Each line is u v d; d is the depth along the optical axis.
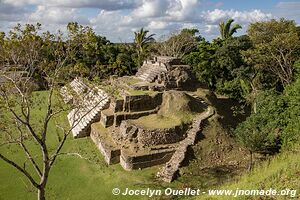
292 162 13.97
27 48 14.22
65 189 19.30
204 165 20.78
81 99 15.61
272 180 12.83
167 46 51.59
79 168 21.41
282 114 19.58
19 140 14.81
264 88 37.34
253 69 38.22
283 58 34.97
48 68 14.76
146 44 53.47
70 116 28.23
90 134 26.06
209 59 39.56
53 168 21.36
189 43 51.69
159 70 29.70
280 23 37.38
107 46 48.00
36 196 18.67
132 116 24.44
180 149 21.55
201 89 29.64
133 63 49.00
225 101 32.50
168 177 19.45
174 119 24.28
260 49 35.62
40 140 14.22
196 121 23.72
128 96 24.84
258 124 20.42
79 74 16.89
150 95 25.78
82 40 14.42
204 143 22.14
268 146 19.69
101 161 21.88
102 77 18.75
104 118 24.94
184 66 30.00
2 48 13.45
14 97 14.69
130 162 20.52
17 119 14.23
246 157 21.52
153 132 22.02
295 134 18.27
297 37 34.03
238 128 20.94
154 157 21.09
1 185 19.58
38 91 32.00
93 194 18.72
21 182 19.97
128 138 22.28
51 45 14.64
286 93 20.83
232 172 19.88
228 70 39.25
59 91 14.86
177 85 28.41
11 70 14.20
